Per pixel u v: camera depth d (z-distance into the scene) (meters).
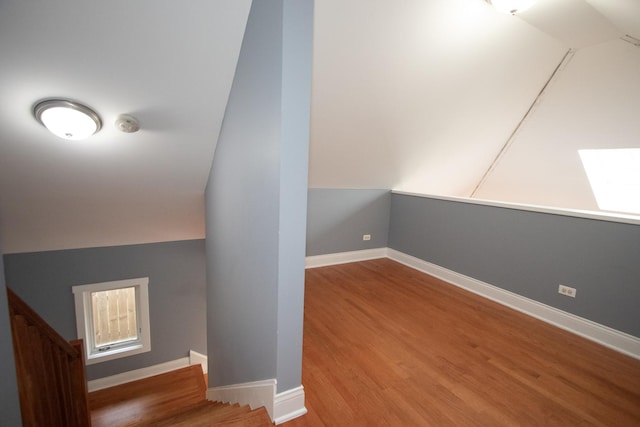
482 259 3.03
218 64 1.73
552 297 2.51
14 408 0.73
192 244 3.77
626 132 3.01
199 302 3.91
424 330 2.38
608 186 3.68
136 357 3.65
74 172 2.26
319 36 1.99
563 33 2.41
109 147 2.11
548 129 3.53
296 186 1.36
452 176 4.34
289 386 1.53
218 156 2.31
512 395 1.71
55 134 1.86
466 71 2.66
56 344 1.60
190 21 1.50
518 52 2.62
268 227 1.47
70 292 3.25
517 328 2.43
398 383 1.79
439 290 3.15
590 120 3.15
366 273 3.63
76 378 1.86
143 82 1.70
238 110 1.79
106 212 2.86
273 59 1.31
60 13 1.33
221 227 2.36
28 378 1.39
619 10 1.91
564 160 3.72
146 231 3.32
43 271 3.11
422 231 3.72
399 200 4.05
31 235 2.83
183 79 1.75
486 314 2.65
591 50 2.63
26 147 1.94
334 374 1.87
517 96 3.19
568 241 2.39
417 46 2.27
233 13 1.53
